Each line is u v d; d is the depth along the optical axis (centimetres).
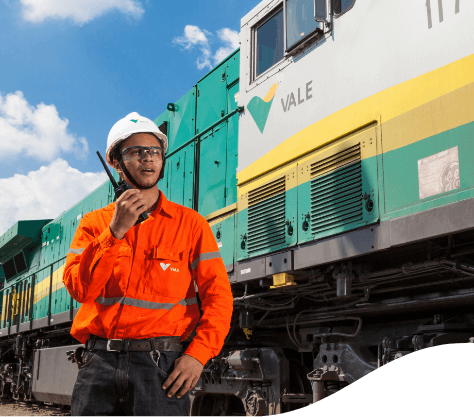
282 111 454
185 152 664
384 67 351
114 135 194
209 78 645
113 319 180
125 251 183
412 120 321
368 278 385
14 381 1246
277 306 483
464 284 366
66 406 1027
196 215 201
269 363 479
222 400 573
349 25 388
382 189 337
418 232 302
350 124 373
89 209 983
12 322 1348
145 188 188
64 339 1089
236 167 541
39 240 1295
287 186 436
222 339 185
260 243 458
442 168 296
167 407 172
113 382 174
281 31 473
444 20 310
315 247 391
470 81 286
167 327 183
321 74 411
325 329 470
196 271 198
